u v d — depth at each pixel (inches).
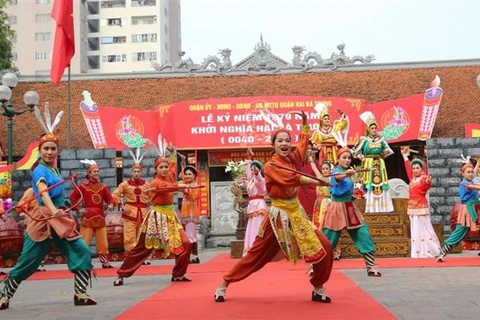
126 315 236.1
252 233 534.6
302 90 1128.8
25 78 1205.1
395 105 958.4
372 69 1192.8
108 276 439.5
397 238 546.9
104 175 718.5
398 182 734.5
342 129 565.3
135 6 3294.8
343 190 374.3
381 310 232.5
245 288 316.8
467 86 1126.4
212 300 270.5
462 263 449.4
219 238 939.3
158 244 366.0
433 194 792.9
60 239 279.7
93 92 1175.6
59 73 698.2
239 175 690.8
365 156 584.7
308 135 275.1
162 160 375.9
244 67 1203.9
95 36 3272.6
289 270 426.3
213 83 1182.3
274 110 977.5
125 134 932.6
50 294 335.9
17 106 1123.3
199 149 985.5
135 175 541.0
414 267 427.8
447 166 793.6
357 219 372.8
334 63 1195.3
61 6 699.4
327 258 256.5
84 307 270.5
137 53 3292.3
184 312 238.5
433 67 1195.3
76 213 584.7
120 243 616.1
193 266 498.3
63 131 1063.0
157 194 367.9
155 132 966.4
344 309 237.5
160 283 367.2
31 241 277.7
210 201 1008.2
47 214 276.7
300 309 239.1
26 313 260.4
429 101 925.8
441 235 574.2
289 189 260.5
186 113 987.9
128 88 1187.3
